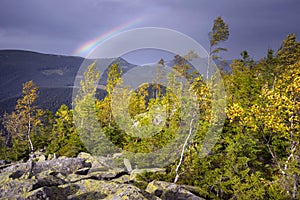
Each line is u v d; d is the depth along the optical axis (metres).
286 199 11.59
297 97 12.39
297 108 12.16
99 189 7.92
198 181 12.85
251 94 19.62
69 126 25.62
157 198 6.89
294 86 12.18
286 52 27.97
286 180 12.23
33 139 36.00
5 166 22.75
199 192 12.08
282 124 12.43
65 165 13.00
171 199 9.34
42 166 12.77
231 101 17.02
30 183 7.63
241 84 20.44
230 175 13.09
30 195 6.97
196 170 12.34
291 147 12.88
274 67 27.22
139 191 6.93
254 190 11.89
